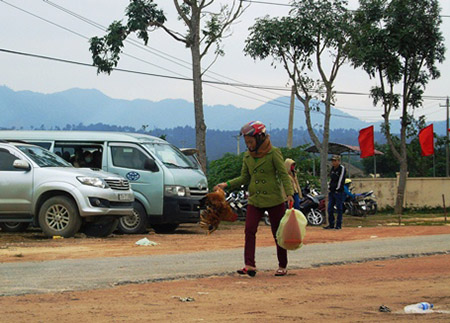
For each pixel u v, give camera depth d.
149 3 27.59
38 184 14.92
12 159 15.23
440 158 66.25
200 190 18.44
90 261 10.22
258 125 8.65
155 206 17.67
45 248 12.47
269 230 19.95
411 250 12.66
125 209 15.59
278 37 29.34
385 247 13.30
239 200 24.61
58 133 18.41
